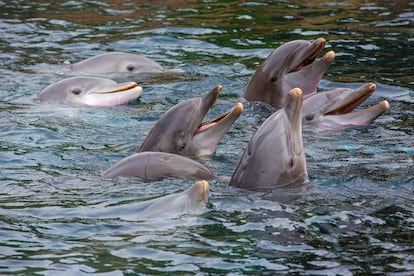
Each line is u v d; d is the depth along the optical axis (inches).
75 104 1314.0
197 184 823.7
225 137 1111.0
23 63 1546.5
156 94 1362.0
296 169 882.1
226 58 1546.5
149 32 1736.0
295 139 887.7
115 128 1185.4
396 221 781.9
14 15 1895.9
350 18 1760.6
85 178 944.9
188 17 1849.2
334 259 701.3
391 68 1411.2
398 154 1009.5
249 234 756.6
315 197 847.1
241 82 1396.4
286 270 684.1
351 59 1466.5
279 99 1242.6
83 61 1523.1
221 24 1775.3
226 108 1242.6
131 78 1462.8
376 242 734.5
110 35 1731.1
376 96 1279.5
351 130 1119.6
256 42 1635.1
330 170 944.3
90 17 1881.2
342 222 781.3
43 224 800.3
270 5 1910.7
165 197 835.4
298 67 1240.2
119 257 717.3
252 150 888.3
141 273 685.3
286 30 1700.3
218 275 678.5
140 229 776.9
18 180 947.3
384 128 1124.5
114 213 823.1
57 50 1631.4
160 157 935.7
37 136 1139.9
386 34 1619.1
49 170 986.7
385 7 1845.5
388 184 890.1
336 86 1326.3
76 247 742.5
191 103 1030.4
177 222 789.2
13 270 695.1
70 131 1168.2
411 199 842.8
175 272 685.9
